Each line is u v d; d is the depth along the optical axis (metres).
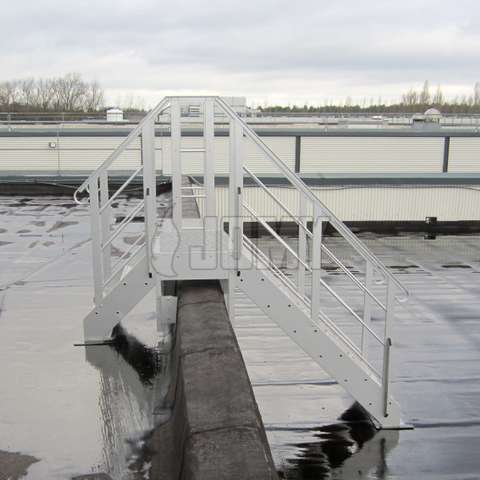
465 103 74.81
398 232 16.95
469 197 17.58
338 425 5.04
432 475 4.42
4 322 6.88
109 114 25.02
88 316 5.93
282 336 7.09
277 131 20.66
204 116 5.10
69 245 12.05
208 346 4.22
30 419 4.48
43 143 22.08
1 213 16.12
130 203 18.14
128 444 4.12
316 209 4.84
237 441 3.06
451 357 6.89
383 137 20.84
